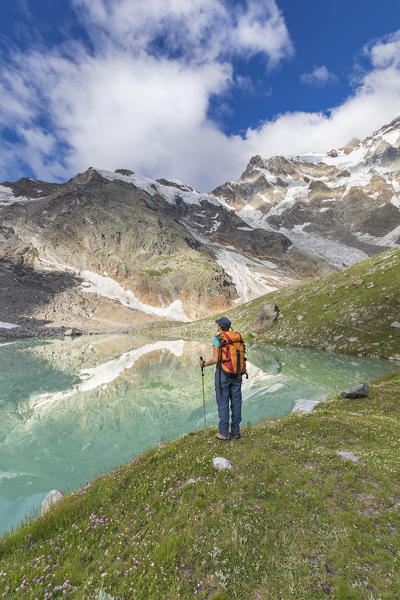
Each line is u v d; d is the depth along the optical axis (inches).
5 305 5880.9
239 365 331.6
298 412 656.4
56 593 148.9
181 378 1334.9
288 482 245.9
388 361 1535.4
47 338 4128.9
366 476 260.1
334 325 2153.1
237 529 186.1
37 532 209.6
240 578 149.3
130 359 1935.3
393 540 173.5
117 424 781.3
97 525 210.2
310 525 190.7
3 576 160.6
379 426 439.2
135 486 265.7
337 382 1120.2
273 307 2800.2
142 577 153.9
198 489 238.1
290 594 138.5
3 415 871.1
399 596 134.6
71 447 643.5
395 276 2209.6
